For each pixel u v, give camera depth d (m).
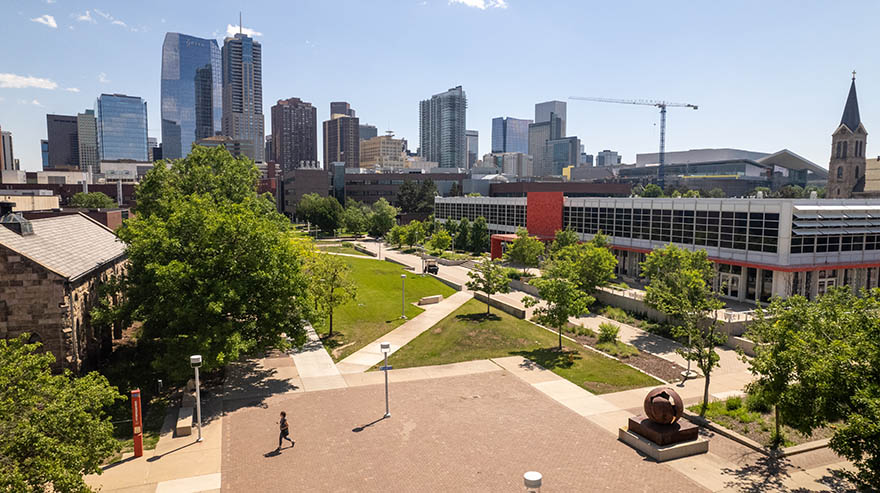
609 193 140.88
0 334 26.30
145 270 27.97
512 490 17.75
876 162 121.69
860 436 14.77
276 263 28.28
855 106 116.00
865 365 15.97
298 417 24.00
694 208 55.59
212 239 27.39
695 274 39.28
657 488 17.92
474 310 47.47
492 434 22.16
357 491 17.70
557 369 31.34
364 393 27.12
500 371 31.03
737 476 18.83
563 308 35.34
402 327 42.12
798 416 17.72
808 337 18.23
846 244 48.91
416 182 170.62
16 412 15.16
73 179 161.88
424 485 18.08
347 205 152.50
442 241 86.00
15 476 12.88
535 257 65.88
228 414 24.36
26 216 50.88
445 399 26.31
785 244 45.81
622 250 67.00
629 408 25.28
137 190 46.72
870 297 19.00
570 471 19.05
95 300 33.12
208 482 18.34
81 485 14.80
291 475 18.80
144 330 28.66
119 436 22.47
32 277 26.41
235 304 26.97
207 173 47.34
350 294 40.03
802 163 199.75
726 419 23.81
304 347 35.53
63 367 27.00
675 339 39.16
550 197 78.94
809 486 18.14
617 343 37.25
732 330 37.94
